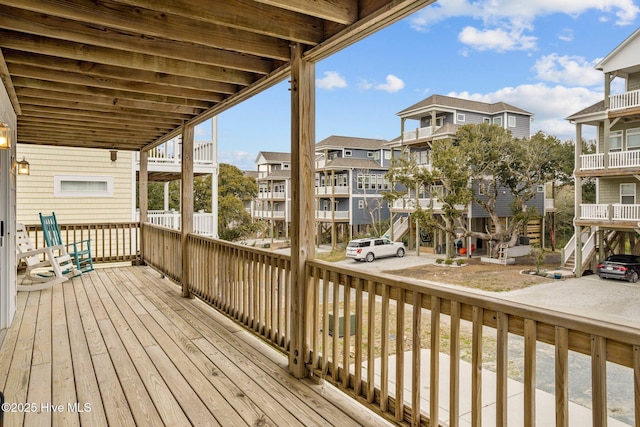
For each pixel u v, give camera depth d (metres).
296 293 2.91
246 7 2.42
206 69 3.42
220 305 4.30
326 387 2.74
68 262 6.54
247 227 8.54
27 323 4.08
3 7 2.47
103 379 2.82
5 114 3.68
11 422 2.26
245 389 2.69
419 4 2.06
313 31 2.66
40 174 8.58
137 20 2.49
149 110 4.88
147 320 4.21
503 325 1.64
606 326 1.31
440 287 1.92
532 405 1.55
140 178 7.67
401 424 2.11
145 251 7.62
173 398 2.55
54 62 3.25
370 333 2.33
